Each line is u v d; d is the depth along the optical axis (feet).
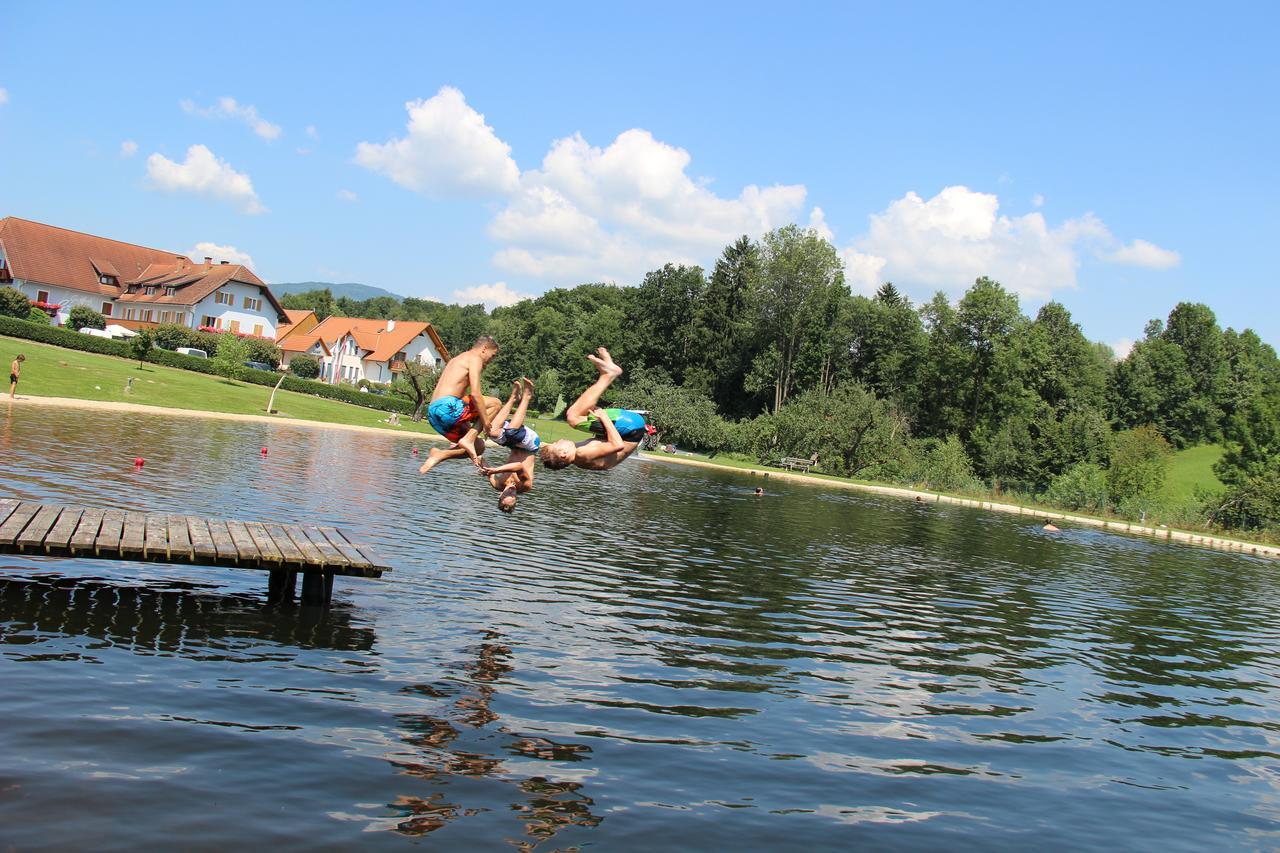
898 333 380.17
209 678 35.29
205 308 312.50
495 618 49.47
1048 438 283.18
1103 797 32.73
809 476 235.20
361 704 34.24
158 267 340.59
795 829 27.27
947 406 338.75
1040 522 174.50
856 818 28.58
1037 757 36.42
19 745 27.20
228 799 25.29
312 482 98.07
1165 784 34.78
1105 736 40.24
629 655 44.83
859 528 119.03
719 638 50.21
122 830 22.81
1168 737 41.01
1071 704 44.80
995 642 57.21
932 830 28.27
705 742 34.12
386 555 63.72
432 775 28.55
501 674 39.75
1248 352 481.05
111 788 25.09
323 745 29.99
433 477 120.06
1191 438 404.77
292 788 26.50
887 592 71.20
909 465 251.60
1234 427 233.14
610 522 96.43
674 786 29.68
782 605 61.36
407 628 45.85
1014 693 45.73
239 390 225.56
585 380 387.34
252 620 44.68
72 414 133.18
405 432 209.87
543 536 81.00
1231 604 87.81
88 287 320.70
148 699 32.32
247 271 322.34
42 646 37.01
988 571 91.15
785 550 89.20
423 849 23.70
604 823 26.43
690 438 289.53
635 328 396.98
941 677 47.24
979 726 39.73
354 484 101.60
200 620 43.68
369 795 26.61
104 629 40.34
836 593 68.23
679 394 293.02
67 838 22.06
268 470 102.89
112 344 235.61
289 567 47.16
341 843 23.50
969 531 134.31
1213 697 49.14
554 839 25.08
